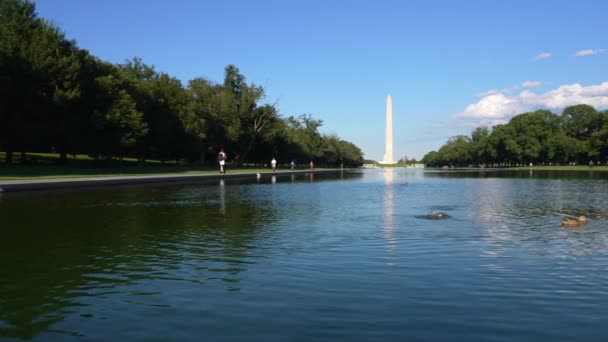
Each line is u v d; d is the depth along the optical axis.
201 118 80.94
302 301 6.55
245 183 40.22
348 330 5.56
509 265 8.62
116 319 5.90
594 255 9.47
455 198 23.55
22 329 5.58
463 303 6.50
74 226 13.30
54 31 56.75
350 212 17.03
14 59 49.47
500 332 5.52
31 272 8.07
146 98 72.50
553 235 11.81
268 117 99.56
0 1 55.31
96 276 7.82
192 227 13.14
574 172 81.19
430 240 11.10
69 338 5.32
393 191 29.25
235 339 5.30
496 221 14.48
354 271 8.16
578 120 139.00
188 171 61.91
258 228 12.99
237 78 96.88
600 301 6.59
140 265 8.58
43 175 40.88
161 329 5.58
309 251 9.82
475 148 171.00
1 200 21.44
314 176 63.72
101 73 62.97
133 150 74.75
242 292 6.96
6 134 51.53
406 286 7.27
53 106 51.22
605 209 17.94
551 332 5.52
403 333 5.48
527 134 134.25
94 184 31.95
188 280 7.59
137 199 22.47
